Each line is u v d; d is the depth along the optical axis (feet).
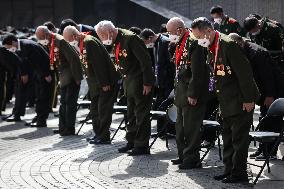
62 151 74.23
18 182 58.49
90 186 56.08
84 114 111.04
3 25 203.72
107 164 65.82
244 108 54.29
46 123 98.22
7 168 64.90
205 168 62.90
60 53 85.51
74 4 197.36
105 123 79.20
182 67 62.08
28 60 95.04
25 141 83.15
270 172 60.44
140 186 55.62
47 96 96.63
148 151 71.46
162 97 83.61
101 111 79.05
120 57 70.33
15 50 95.96
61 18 199.93
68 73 86.17
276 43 79.20
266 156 60.13
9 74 124.16
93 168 63.87
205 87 61.16
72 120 87.25
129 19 183.73
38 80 97.55
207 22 54.54
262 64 63.67
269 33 78.74
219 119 65.00
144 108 70.69
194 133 62.39
